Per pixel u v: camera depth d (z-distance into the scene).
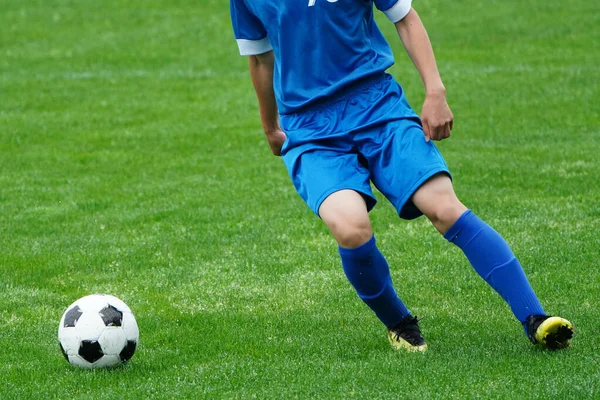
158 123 35.41
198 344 13.45
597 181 23.86
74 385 11.68
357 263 11.67
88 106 38.91
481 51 47.03
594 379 10.69
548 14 53.97
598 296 15.09
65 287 17.22
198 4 60.78
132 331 12.50
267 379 11.52
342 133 11.84
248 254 19.05
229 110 37.34
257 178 26.47
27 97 40.88
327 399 10.60
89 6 61.00
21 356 13.19
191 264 18.47
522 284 11.62
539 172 25.16
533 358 11.58
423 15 55.62
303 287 16.59
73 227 21.84
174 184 26.08
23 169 28.61
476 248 11.58
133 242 20.31
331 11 11.78
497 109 34.97
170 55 49.50
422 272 17.09
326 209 11.53
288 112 12.26
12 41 53.56
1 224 22.17
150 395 11.11
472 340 12.95
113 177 27.33
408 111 11.99
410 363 11.75
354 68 12.02
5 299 16.42
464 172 25.61
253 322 14.58
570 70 41.38
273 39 12.20
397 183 11.52
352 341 13.23
